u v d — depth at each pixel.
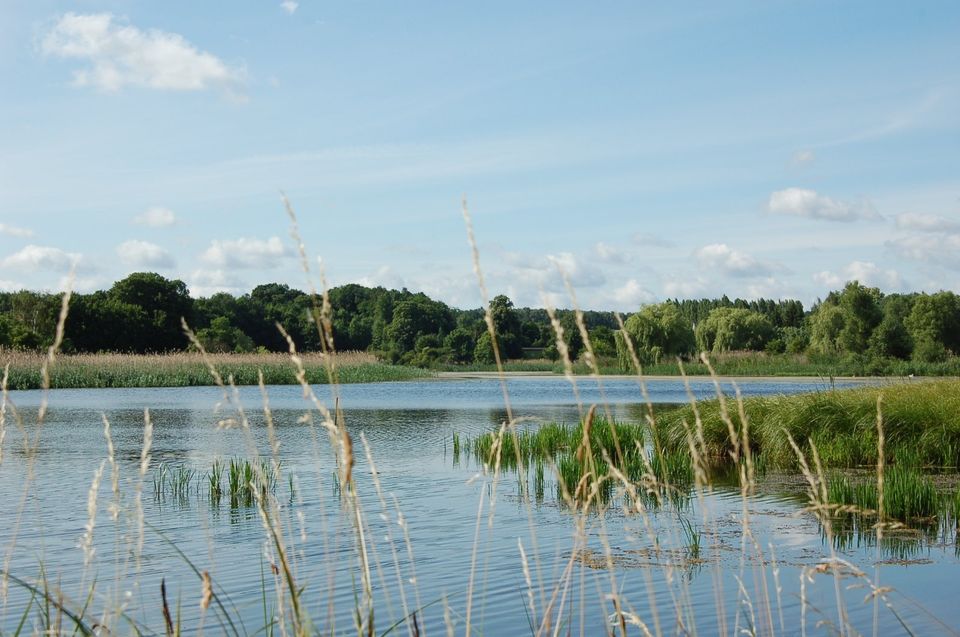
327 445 21.77
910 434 18.17
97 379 52.97
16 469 17.31
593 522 11.96
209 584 3.52
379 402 44.50
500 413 35.66
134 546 10.44
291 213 3.22
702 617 7.52
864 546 10.45
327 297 3.35
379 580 8.90
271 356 65.88
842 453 17.62
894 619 7.48
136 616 7.59
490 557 9.97
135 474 16.56
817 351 80.62
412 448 22.02
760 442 19.20
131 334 90.06
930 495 12.30
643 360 78.94
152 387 53.97
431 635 7.07
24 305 77.38
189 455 19.89
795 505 13.25
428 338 119.56
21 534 11.17
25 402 39.31
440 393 54.16
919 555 9.93
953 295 86.00
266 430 26.30
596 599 8.16
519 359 114.62
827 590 8.45
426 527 11.76
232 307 116.69
